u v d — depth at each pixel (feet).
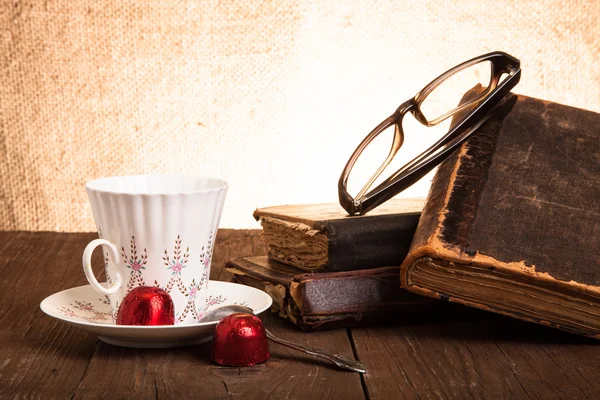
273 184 5.09
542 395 2.02
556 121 2.50
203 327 2.16
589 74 4.81
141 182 2.39
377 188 2.47
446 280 2.27
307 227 2.42
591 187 2.38
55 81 4.97
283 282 2.42
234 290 2.46
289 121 5.02
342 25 4.92
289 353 2.23
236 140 5.03
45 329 2.39
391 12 4.90
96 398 2.00
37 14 4.90
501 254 2.25
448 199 2.34
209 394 2.01
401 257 2.45
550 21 4.81
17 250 3.19
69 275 2.89
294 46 4.93
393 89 4.98
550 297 2.25
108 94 4.98
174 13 4.89
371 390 2.04
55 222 5.13
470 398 2.01
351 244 2.40
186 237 2.25
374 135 2.51
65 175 5.07
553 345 2.29
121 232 2.23
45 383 2.06
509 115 2.51
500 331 2.39
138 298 2.19
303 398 2.00
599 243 2.29
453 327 2.42
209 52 4.92
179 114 4.99
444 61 4.92
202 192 2.24
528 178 2.38
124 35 4.91
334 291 2.37
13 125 5.03
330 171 5.09
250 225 5.13
